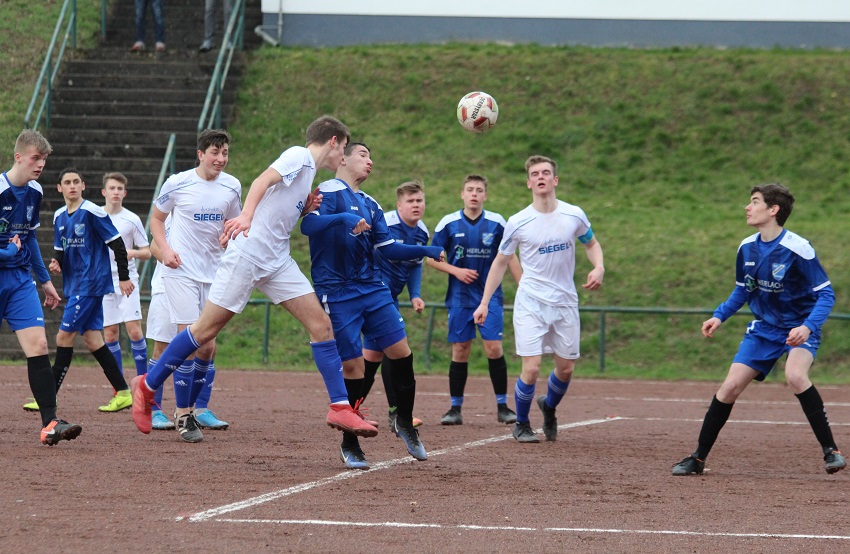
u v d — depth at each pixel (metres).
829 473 28.38
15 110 90.81
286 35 104.94
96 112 91.19
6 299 29.44
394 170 87.38
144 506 21.67
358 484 24.64
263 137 90.81
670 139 92.31
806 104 95.50
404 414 27.95
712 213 81.69
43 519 20.36
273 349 68.19
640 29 104.50
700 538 19.81
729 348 67.31
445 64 100.88
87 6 108.50
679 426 40.53
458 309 39.97
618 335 69.06
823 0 103.56
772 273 27.94
